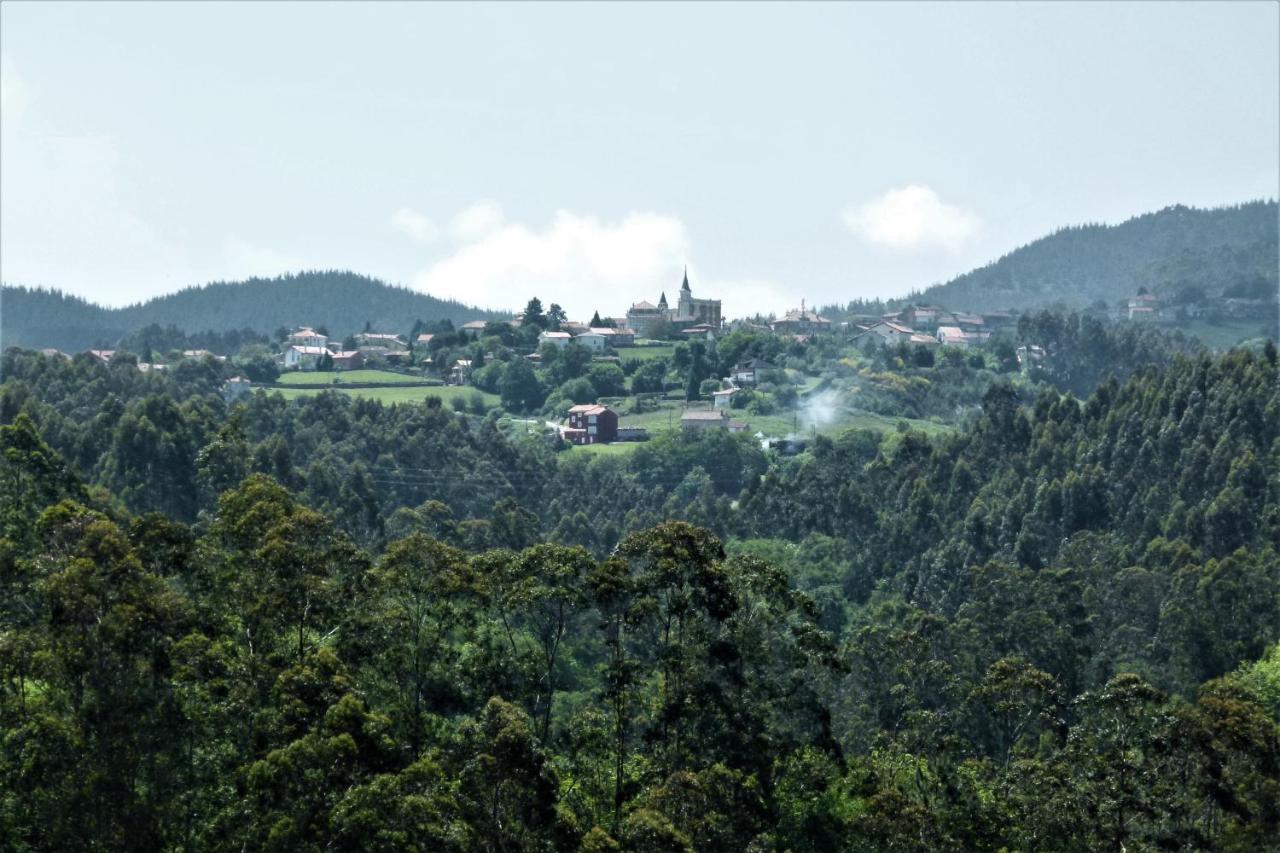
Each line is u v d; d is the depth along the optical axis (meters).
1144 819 94.69
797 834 96.94
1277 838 93.62
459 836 75.12
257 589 89.94
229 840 76.75
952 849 95.75
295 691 80.50
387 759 79.12
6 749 76.81
